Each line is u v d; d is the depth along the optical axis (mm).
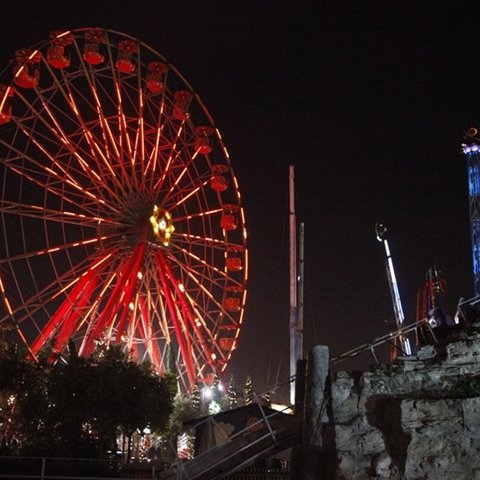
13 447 42188
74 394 41844
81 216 61812
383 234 44250
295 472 20031
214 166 71938
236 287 71250
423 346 20344
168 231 66312
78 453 39469
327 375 18812
